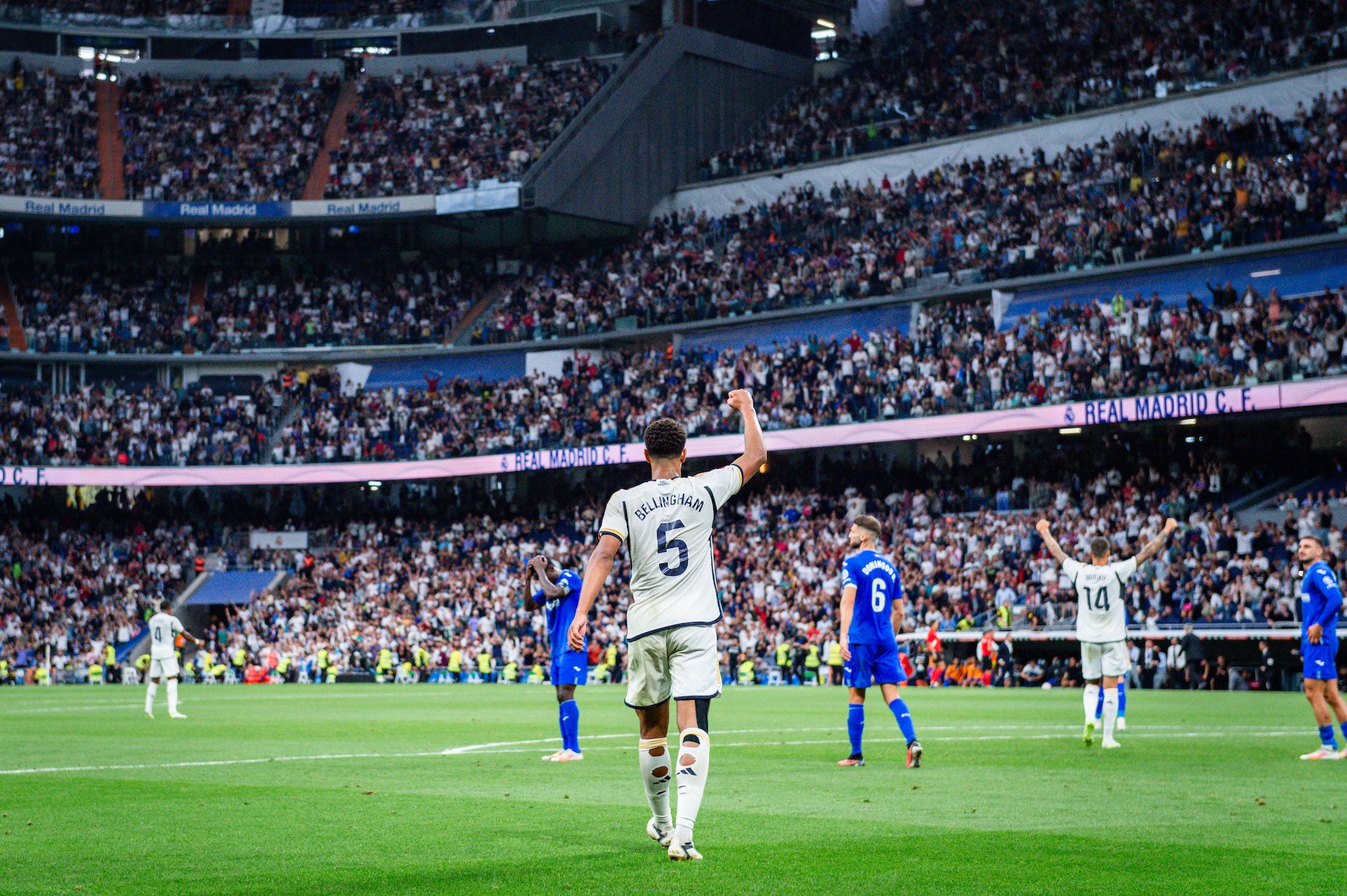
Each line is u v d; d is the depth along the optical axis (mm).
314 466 77000
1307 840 11469
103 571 75812
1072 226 66812
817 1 90312
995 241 68812
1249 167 62469
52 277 84062
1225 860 10453
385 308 84312
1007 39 78250
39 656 70312
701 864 10336
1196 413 55094
